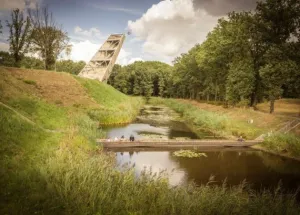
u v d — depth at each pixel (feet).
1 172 42.93
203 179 63.72
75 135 79.10
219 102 218.79
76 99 150.82
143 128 131.64
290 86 128.77
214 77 195.00
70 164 50.11
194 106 218.18
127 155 82.48
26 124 71.41
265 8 140.05
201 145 97.86
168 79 372.58
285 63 123.95
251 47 151.02
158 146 94.02
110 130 121.29
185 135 118.21
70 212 34.27
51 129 90.79
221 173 69.15
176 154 85.97
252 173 70.38
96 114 134.00
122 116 144.87
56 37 179.01
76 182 43.04
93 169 48.91
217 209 38.63
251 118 141.38
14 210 33.24
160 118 171.01
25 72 150.41
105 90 199.00
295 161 84.02
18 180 41.39
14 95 106.52
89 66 260.42
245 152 93.91
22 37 157.38
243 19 152.97
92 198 37.65
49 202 36.06
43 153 58.13
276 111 164.45
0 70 133.28
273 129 117.70
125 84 387.14
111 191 40.57
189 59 263.90
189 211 37.29
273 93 133.08
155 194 41.34
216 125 133.18
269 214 39.60
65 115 115.34
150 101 332.19
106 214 34.83
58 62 330.34
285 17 135.44
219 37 165.07
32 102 107.86
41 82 146.92
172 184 58.59
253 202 42.60
